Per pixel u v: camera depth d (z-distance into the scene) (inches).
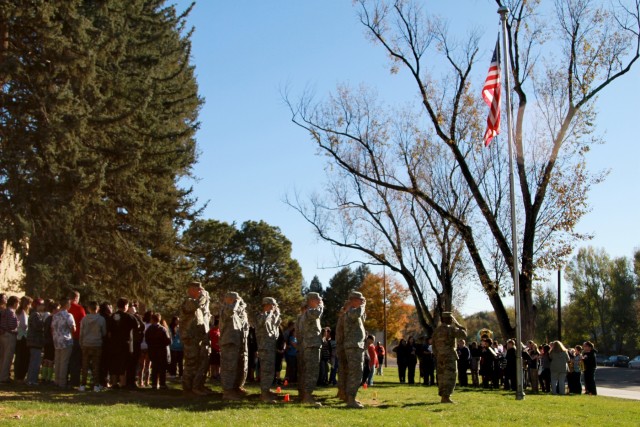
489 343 1024.2
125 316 616.7
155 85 1232.8
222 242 2822.3
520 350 746.8
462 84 1101.7
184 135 1290.6
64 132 903.7
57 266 932.6
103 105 1039.6
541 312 3408.0
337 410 501.4
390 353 3171.8
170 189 1336.1
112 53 1069.1
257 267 3046.3
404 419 456.8
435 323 1392.7
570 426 473.7
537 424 474.6
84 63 935.7
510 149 789.9
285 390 711.1
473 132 1189.1
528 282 1039.6
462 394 764.0
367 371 880.3
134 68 1199.6
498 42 804.6
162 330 641.6
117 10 1112.8
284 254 3093.0
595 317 3339.1
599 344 3358.8
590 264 3353.8
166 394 588.1
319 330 581.6
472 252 1091.3
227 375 563.8
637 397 1039.6
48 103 899.4
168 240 1285.7
